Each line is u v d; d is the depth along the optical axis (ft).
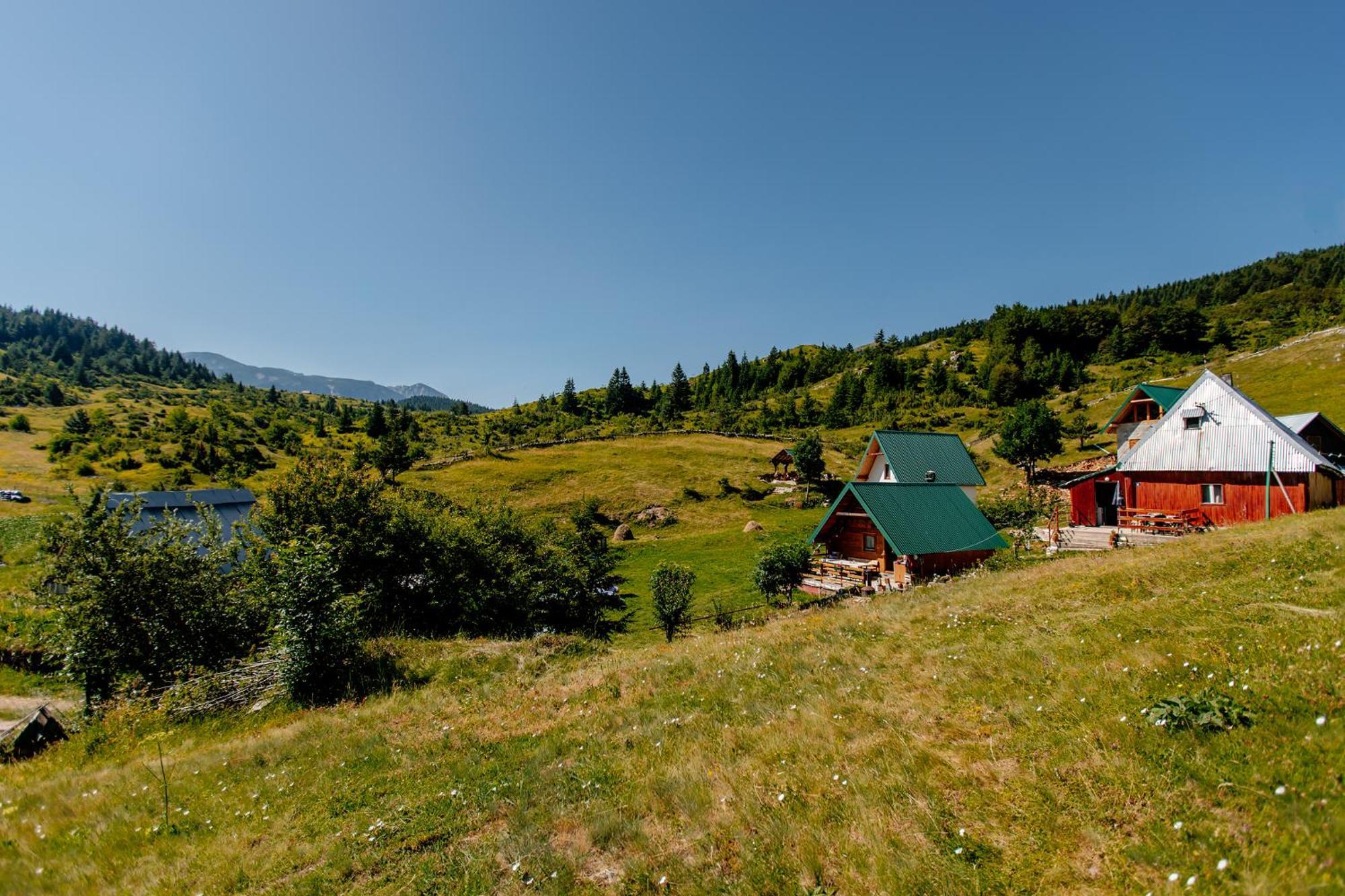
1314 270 582.35
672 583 86.17
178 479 295.69
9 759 49.47
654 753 28.07
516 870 20.12
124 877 23.91
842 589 91.61
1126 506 120.88
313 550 56.44
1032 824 17.43
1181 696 21.25
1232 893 13.29
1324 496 101.81
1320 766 16.26
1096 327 518.37
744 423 390.63
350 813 26.89
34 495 256.11
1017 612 42.60
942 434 148.87
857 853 17.63
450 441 364.17
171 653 59.26
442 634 79.05
